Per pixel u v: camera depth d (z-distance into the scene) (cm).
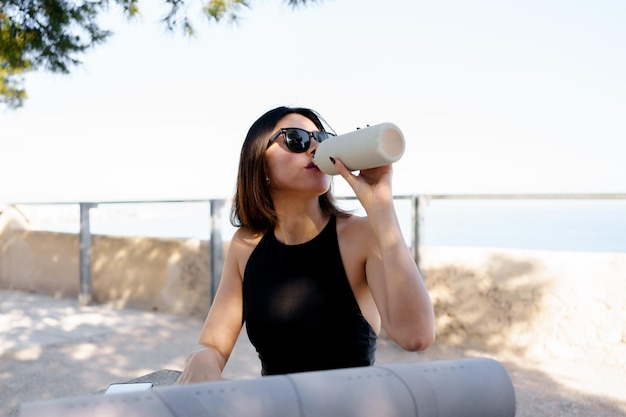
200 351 127
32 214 810
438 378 65
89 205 654
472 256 425
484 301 420
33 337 496
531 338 400
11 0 520
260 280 129
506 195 399
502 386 68
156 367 407
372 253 121
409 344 106
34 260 743
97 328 529
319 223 131
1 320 567
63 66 550
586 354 381
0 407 325
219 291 142
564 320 389
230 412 55
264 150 129
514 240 1484
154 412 53
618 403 307
